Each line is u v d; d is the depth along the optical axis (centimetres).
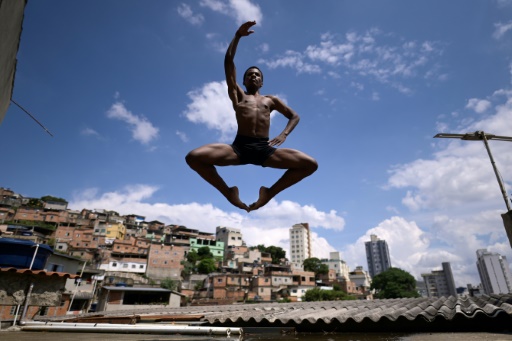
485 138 708
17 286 682
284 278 5769
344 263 10156
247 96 259
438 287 15112
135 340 447
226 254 7794
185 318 652
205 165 229
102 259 5225
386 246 18862
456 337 375
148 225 8175
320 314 540
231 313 616
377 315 476
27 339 464
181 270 5900
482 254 13412
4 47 373
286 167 243
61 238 5859
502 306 445
